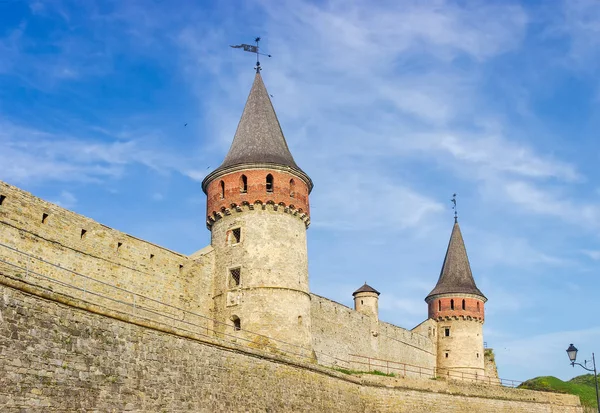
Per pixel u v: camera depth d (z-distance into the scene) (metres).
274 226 42.94
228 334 38.16
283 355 37.44
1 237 30.16
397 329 65.06
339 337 54.66
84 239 34.56
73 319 25.00
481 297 74.50
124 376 26.59
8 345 22.30
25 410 22.34
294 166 45.12
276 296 41.28
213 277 42.94
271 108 48.19
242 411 32.72
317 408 38.81
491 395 58.50
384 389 46.91
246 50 50.44
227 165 44.38
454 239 78.25
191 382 29.97
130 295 36.38
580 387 86.19
